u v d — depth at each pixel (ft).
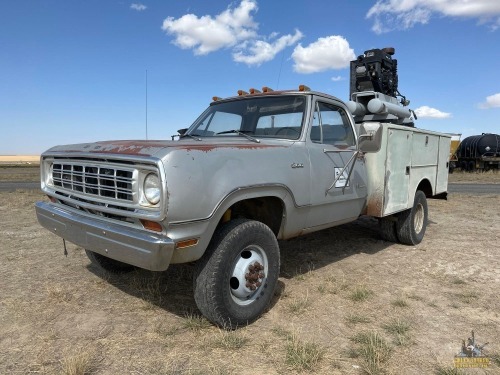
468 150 98.84
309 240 21.40
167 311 12.30
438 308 12.74
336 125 15.81
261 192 11.41
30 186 61.52
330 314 12.22
